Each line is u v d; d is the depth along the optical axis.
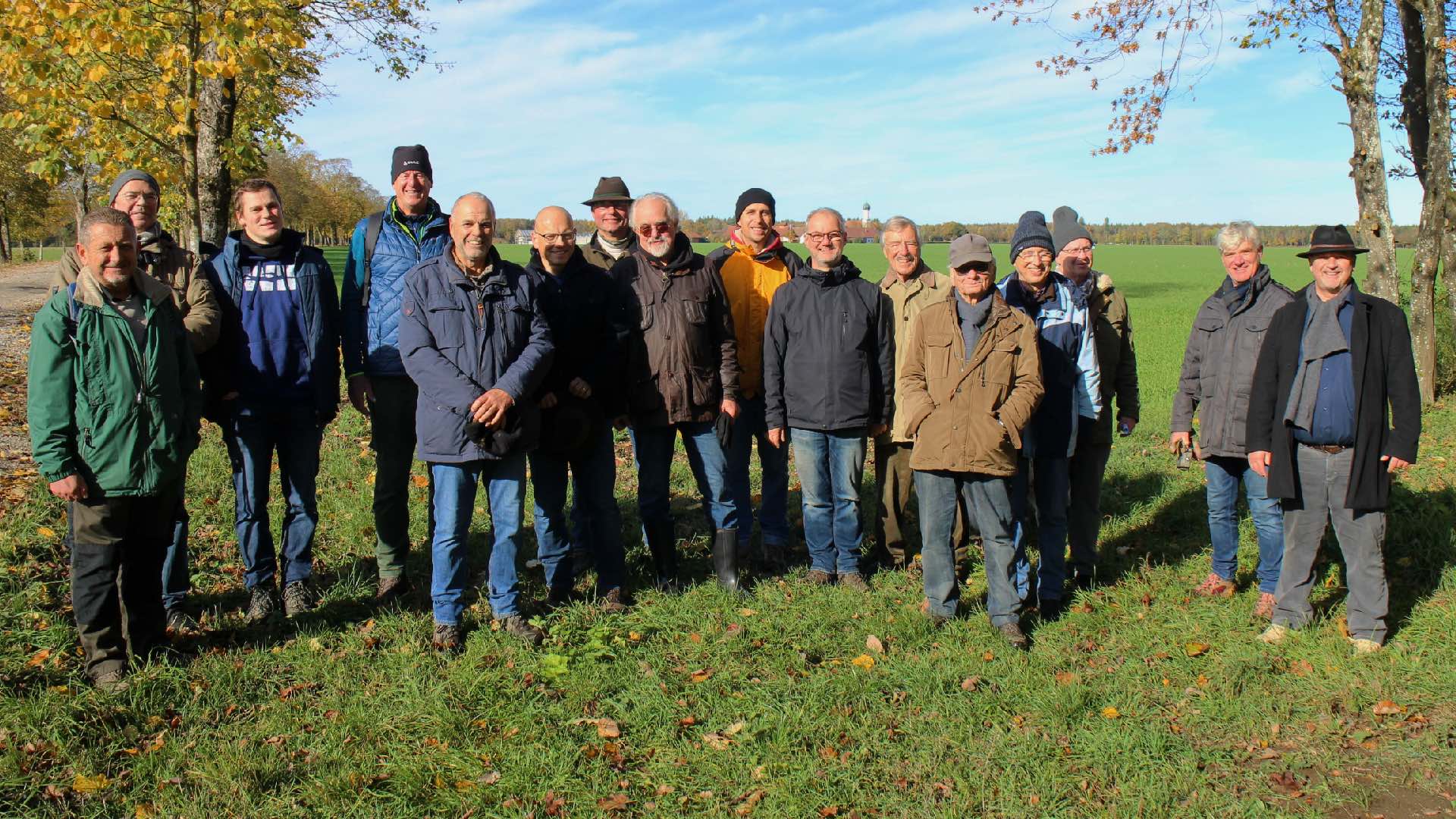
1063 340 5.17
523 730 3.94
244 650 4.62
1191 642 4.91
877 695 4.29
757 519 7.11
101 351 3.96
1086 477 5.62
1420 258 11.49
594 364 5.26
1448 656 4.59
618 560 5.32
